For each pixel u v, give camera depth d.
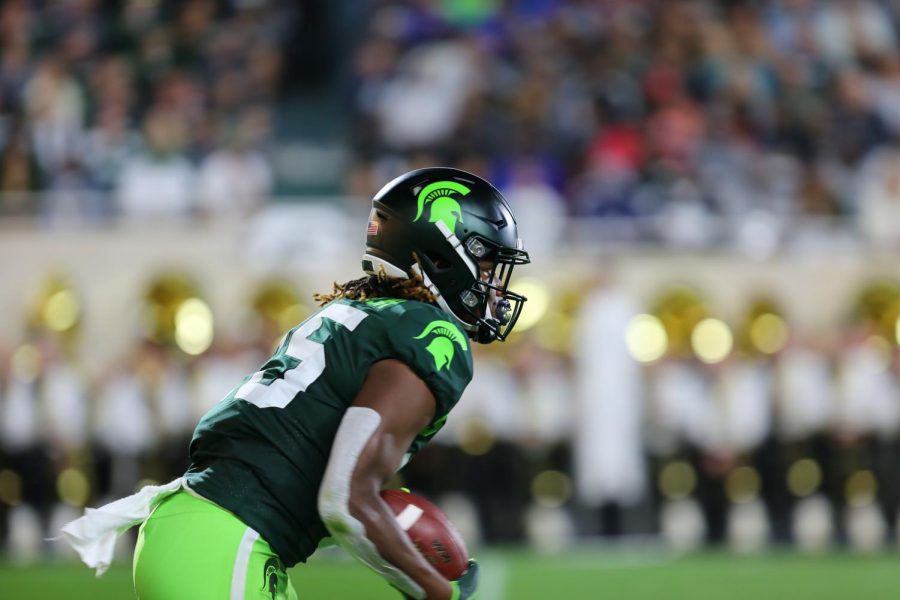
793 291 33.22
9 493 30.08
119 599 22.58
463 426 30.20
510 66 39.16
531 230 33.94
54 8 40.03
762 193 35.78
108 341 33.50
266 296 33.41
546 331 32.34
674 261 33.38
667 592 23.50
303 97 43.19
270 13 43.12
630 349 30.44
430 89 38.44
